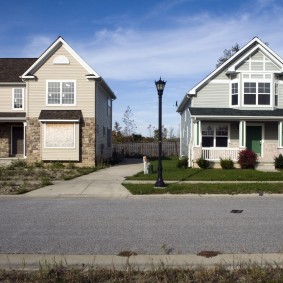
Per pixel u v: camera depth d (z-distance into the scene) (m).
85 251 6.18
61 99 24.58
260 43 24.05
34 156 24.42
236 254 5.91
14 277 4.98
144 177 17.47
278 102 24.83
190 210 9.92
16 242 6.74
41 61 24.55
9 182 15.85
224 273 5.05
